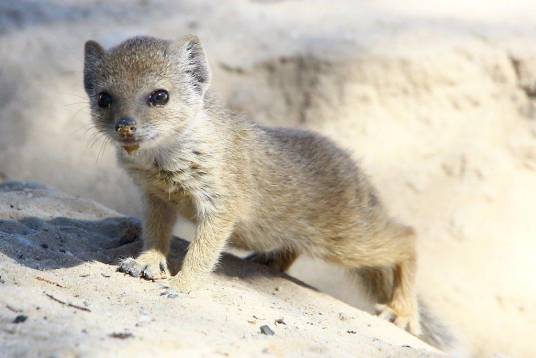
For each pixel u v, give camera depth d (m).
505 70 14.02
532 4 15.95
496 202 13.35
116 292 7.24
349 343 7.11
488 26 15.01
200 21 16.30
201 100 8.44
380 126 14.12
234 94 14.52
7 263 7.35
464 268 12.67
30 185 10.91
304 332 7.13
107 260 8.62
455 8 15.99
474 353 11.88
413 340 8.71
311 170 9.41
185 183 8.37
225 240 8.48
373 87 14.19
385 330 8.73
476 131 13.98
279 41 15.12
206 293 8.02
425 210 13.38
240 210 8.67
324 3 16.80
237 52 14.98
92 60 8.48
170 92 8.15
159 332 6.05
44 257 7.93
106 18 16.81
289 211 9.23
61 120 15.05
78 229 9.40
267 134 9.30
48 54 15.76
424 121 14.13
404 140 14.04
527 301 12.29
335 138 14.05
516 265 12.66
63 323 5.90
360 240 9.73
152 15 16.81
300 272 13.02
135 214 14.03
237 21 16.19
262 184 8.94
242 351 6.02
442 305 12.23
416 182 13.63
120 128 7.77
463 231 13.06
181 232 13.33
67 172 14.54
